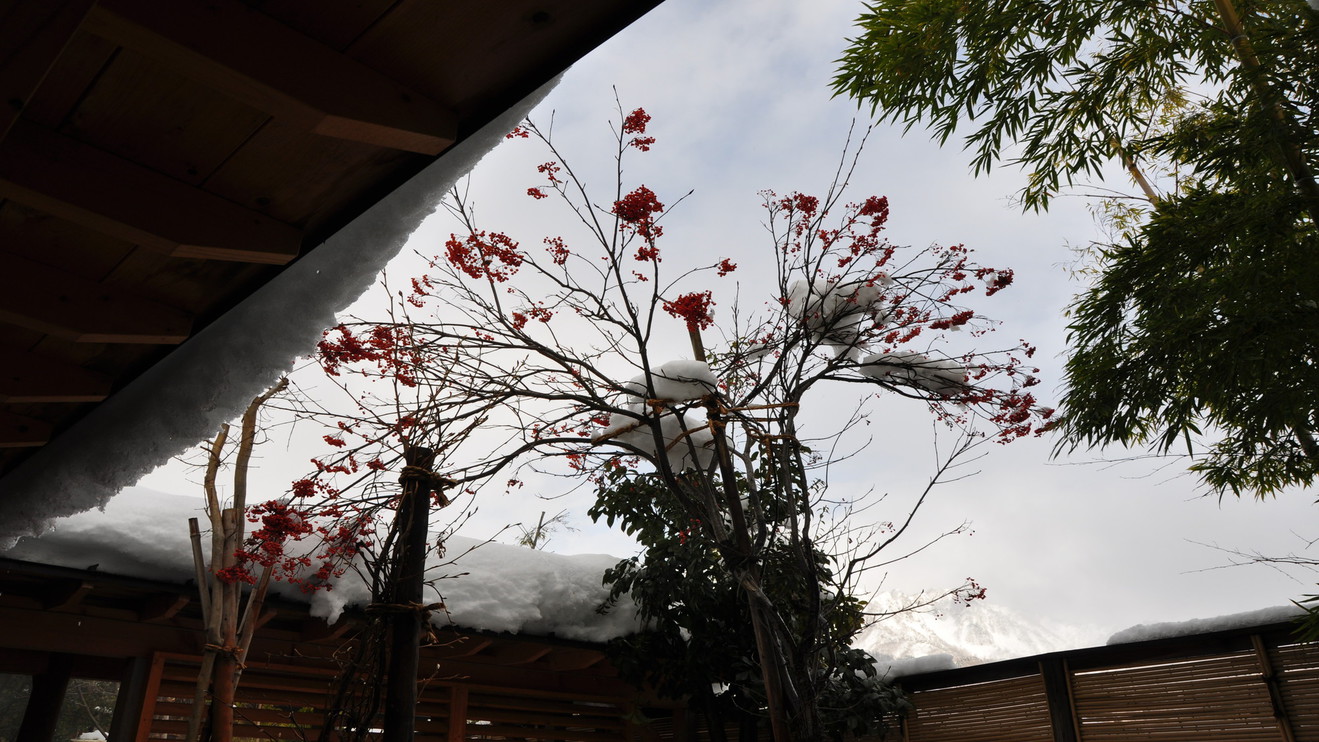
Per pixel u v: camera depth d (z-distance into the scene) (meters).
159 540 3.84
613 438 3.04
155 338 1.34
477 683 5.18
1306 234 3.55
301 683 4.52
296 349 1.48
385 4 0.94
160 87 0.97
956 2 3.86
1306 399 3.13
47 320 1.22
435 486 2.20
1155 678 4.43
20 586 3.84
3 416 1.60
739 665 4.58
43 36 0.79
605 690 5.82
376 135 1.02
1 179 0.98
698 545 4.73
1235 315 3.32
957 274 3.21
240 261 1.21
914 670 5.47
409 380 2.76
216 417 1.55
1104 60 4.16
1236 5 3.89
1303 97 3.26
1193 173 3.69
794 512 3.02
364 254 1.37
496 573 5.02
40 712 4.23
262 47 0.93
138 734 3.91
